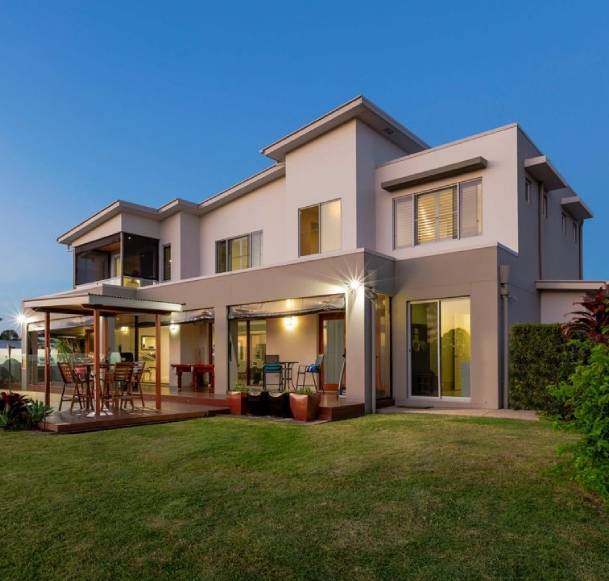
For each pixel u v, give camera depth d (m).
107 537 3.98
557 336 9.55
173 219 18.38
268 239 16.19
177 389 14.73
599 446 4.30
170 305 11.30
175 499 4.81
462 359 11.05
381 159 14.23
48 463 6.27
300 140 14.37
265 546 3.77
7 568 3.54
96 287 16.36
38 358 15.98
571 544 3.68
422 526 4.05
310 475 5.52
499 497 4.58
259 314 12.86
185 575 3.40
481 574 3.31
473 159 11.80
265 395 10.46
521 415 9.33
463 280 10.92
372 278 11.13
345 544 3.78
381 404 11.20
